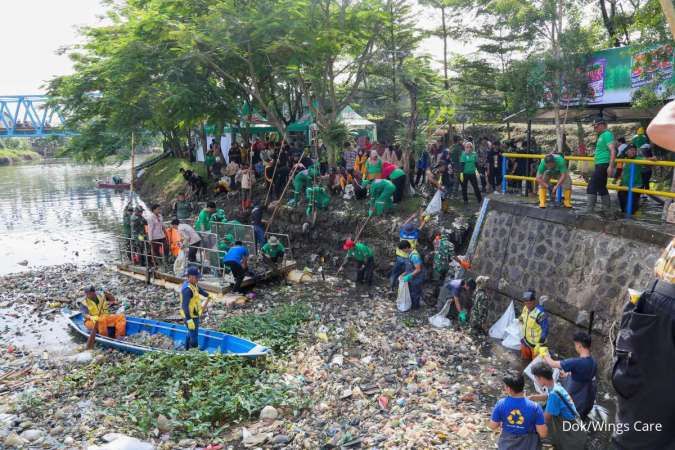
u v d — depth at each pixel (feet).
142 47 66.44
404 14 67.67
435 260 44.04
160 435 26.66
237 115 77.36
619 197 35.27
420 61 65.31
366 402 28.58
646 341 6.28
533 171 50.85
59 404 30.27
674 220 30.71
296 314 42.65
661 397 6.19
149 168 146.72
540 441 19.52
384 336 37.96
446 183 57.26
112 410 28.84
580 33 50.98
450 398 28.99
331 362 34.01
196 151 130.41
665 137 5.41
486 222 42.52
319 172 65.10
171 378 31.58
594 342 31.50
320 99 69.15
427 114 65.87
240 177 77.20
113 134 93.09
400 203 57.16
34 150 347.97
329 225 59.82
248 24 60.13
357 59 69.10
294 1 58.95
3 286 56.13
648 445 6.34
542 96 53.57
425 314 42.32
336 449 24.35
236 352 35.96
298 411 28.50
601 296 31.63
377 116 103.86
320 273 55.62
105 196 130.31
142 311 46.44
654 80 41.29
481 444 24.13
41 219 99.25
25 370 35.32
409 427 25.81
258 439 25.68
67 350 39.42
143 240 56.59
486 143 63.00
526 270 37.45
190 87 68.85
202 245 55.42
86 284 56.08
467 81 80.94
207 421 27.91
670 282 6.26
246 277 51.06
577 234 34.27
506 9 53.67
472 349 35.42
